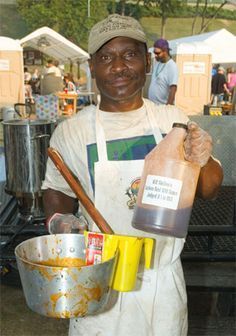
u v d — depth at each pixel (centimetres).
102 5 1105
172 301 134
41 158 294
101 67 127
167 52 480
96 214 122
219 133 326
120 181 128
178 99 836
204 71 827
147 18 1359
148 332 134
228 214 360
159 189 104
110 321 134
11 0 1523
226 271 290
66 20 1428
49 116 715
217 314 266
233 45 942
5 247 293
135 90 129
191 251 295
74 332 140
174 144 104
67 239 124
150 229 106
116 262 113
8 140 295
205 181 122
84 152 132
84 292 102
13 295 286
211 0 1357
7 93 894
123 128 131
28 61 1357
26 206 305
